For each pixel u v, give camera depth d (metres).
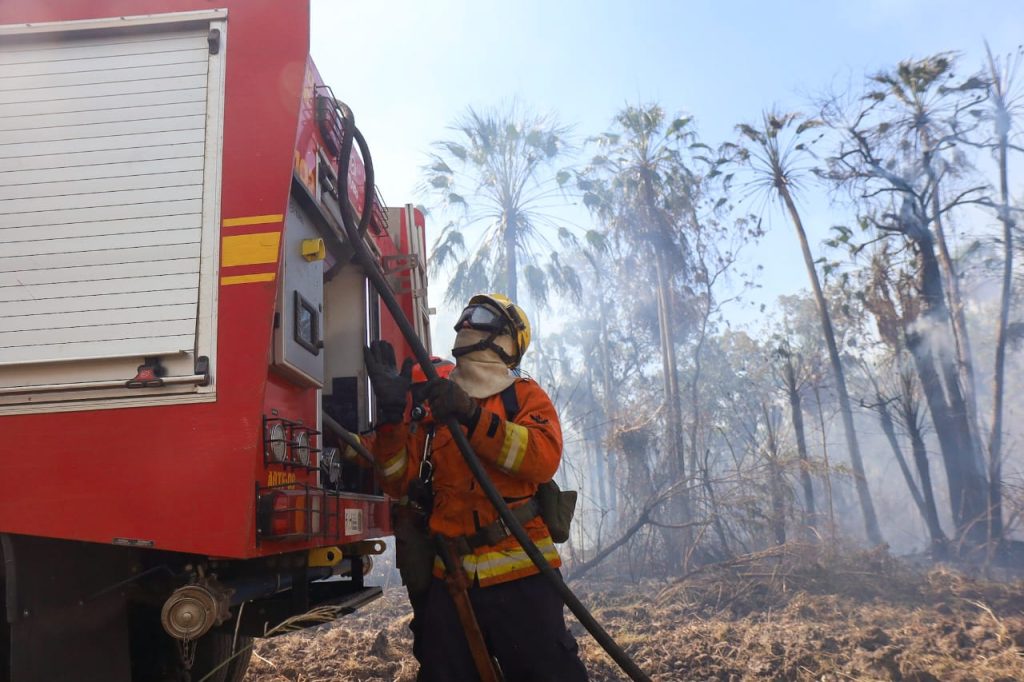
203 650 4.07
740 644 8.05
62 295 3.09
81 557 3.06
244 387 2.96
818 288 20.55
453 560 2.74
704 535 15.08
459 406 2.65
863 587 11.38
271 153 3.19
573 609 2.65
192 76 3.28
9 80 3.29
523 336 3.06
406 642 7.76
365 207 3.38
